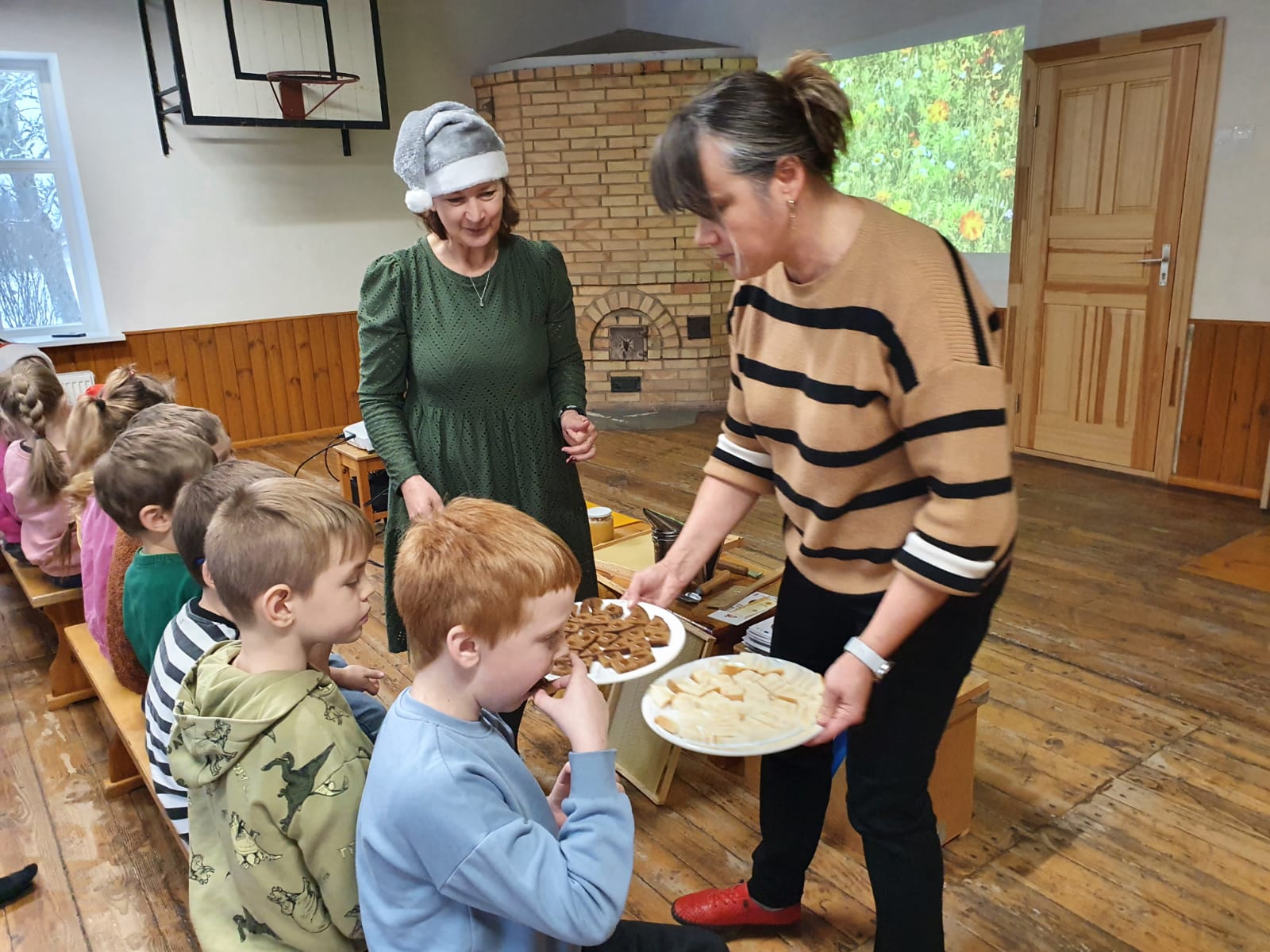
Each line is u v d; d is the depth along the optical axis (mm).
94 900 1896
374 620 3189
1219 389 4164
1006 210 4953
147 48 5195
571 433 1921
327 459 5555
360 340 1854
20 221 5242
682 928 1258
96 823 2145
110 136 5246
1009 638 2875
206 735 1083
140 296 5496
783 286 1188
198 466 1606
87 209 5242
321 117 5527
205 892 1170
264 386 5996
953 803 1929
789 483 1293
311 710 1098
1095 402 4668
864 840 1325
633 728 2201
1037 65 4566
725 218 1062
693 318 6223
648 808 2115
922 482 1186
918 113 5250
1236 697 2502
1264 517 3914
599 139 6016
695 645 2135
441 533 986
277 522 1085
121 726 1862
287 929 1122
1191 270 4164
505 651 975
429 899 973
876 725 1254
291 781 1071
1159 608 3062
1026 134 4676
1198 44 3963
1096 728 2375
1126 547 3607
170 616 1634
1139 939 1688
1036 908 1769
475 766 952
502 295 1827
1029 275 4820
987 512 1051
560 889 931
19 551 2824
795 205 1059
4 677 2867
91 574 2084
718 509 1494
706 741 1217
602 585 2328
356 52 5551
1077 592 3205
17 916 1854
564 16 6738
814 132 1038
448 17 6254
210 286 5711
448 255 1822
